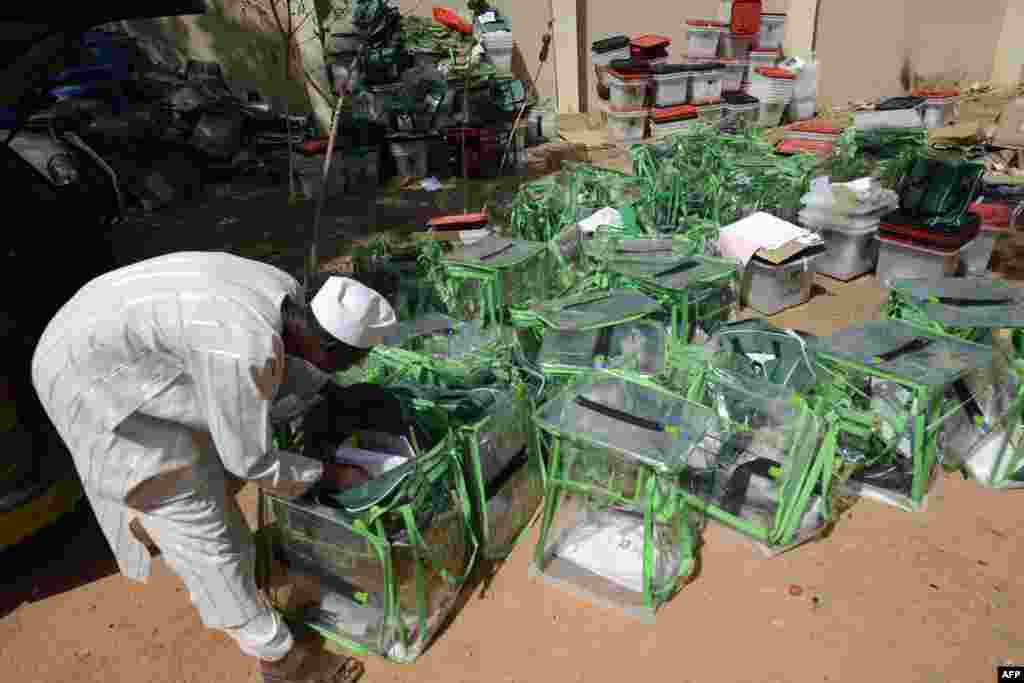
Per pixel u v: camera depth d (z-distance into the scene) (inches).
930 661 89.0
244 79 366.6
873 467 120.6
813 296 194.7
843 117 427.8
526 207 202.4
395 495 85.4
